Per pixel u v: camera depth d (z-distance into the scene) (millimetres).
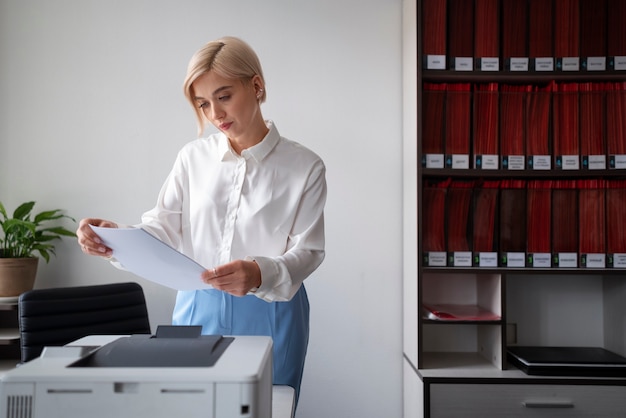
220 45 1281
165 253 1012
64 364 798
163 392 739
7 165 2482
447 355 2432
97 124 2492
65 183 2486
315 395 2504
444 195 2250
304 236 1413
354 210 2518
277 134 1473
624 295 2307
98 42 2498
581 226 2223
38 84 2490
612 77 2230
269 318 1406
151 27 2502
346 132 2518
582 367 2092
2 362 2363
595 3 2229
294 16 2520
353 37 2525
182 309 1448
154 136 2498
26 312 1972
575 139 2230
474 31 2242
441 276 2525
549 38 2229
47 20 2490
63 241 2479
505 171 2209
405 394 2449
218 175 1443
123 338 987
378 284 2510
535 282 2506
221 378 740
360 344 2508
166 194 1519
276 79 2514
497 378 2076
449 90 2238
